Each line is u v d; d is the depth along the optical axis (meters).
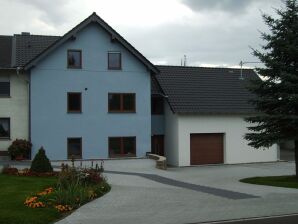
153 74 34.28
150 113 33.47
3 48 34.16
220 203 14.64
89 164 29.56
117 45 32.62
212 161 35.72
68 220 12.05
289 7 20.88
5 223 11.20
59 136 31.48
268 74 21.38
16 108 31.70
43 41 35.50
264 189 18.23
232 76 39.22
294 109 21.16
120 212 13.12
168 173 26.25
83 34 31.98
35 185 16.98
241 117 36.53
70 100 31.77
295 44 20.72
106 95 32.44
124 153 32.81
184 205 14.27
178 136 34.41
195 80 37.66
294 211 13.28
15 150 30.36
